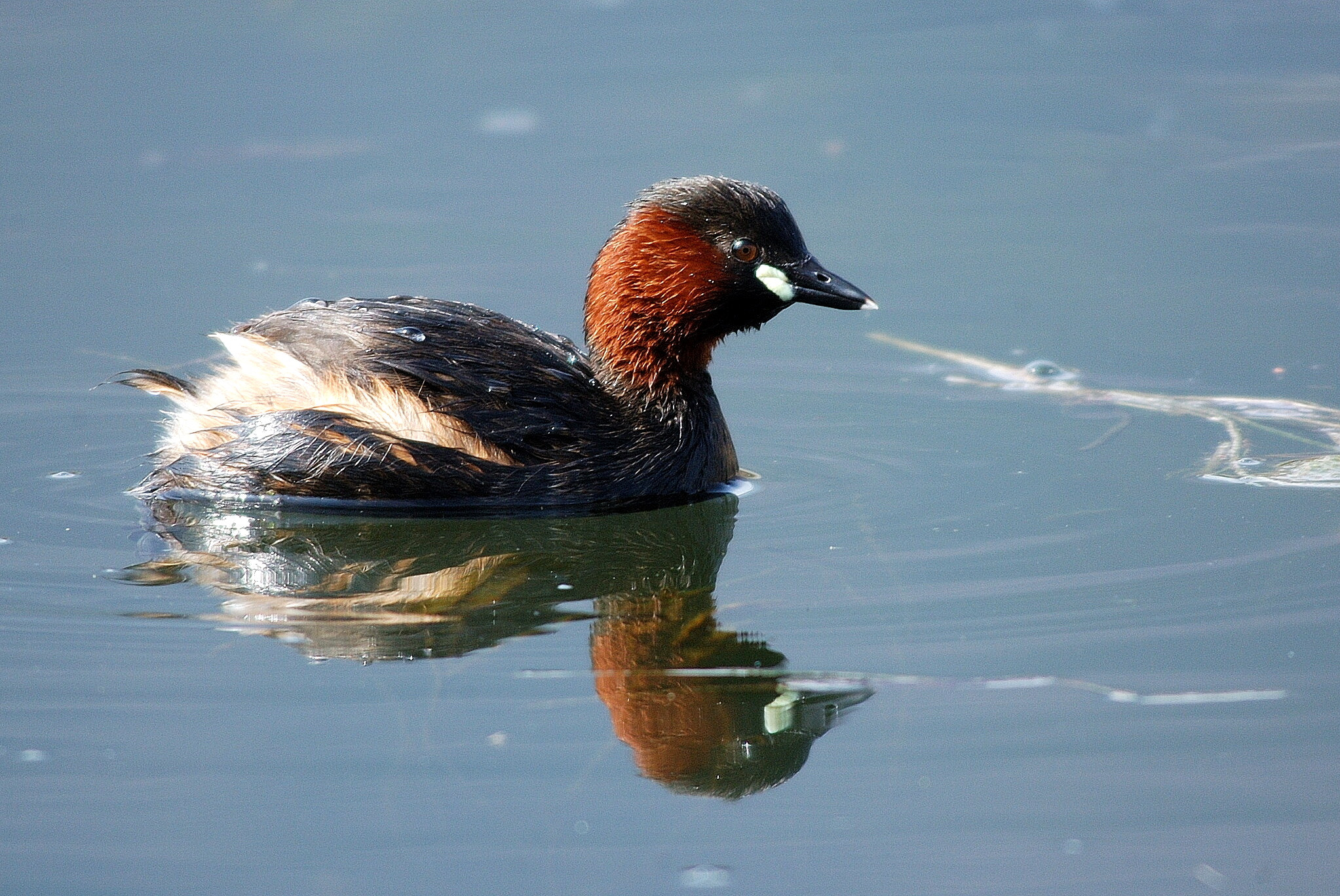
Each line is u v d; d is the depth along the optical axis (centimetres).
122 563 1258
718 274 1374
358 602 1215
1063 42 2556
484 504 1329
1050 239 1981
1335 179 2089
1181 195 2078
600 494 1352
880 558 1271
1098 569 1234
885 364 1731
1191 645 1109
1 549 1275
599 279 1410
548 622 1189
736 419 1606
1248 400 1570
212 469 1332
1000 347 1739
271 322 1359
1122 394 1608
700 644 1148
